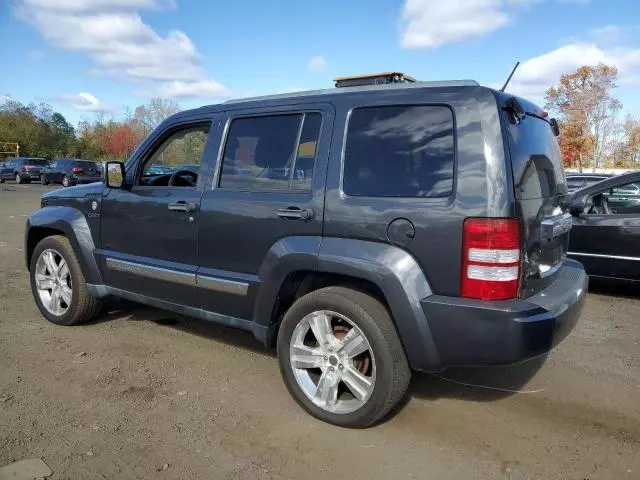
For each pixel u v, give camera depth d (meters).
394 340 3.13
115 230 4.65
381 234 3.13
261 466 2.94
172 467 2.91
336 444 3.16
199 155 4.23
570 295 3.30
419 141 3.13
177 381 4.00
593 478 2.87
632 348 4.78
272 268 3.53
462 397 3.80
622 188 6.50
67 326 5.21
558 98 39.56
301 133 3.59
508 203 2.87
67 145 69.06
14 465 2.88
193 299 4.12
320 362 3.40
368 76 3.82
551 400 3.76
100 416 3.45
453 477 2.86
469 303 2.89
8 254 9.16
